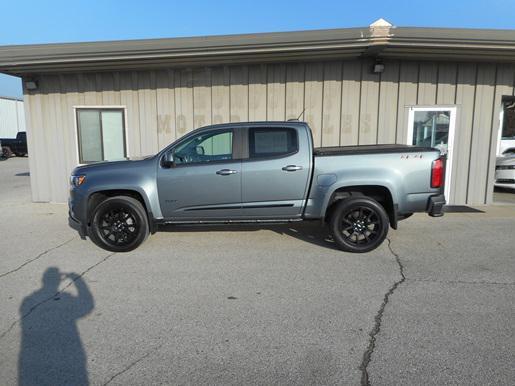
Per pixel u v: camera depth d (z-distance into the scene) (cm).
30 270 508
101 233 579
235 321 364
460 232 675
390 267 505
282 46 749
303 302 403
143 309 391
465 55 804
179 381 277
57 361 303
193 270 502
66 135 980
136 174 574
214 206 576
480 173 905
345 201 561
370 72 883
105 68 904
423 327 347
